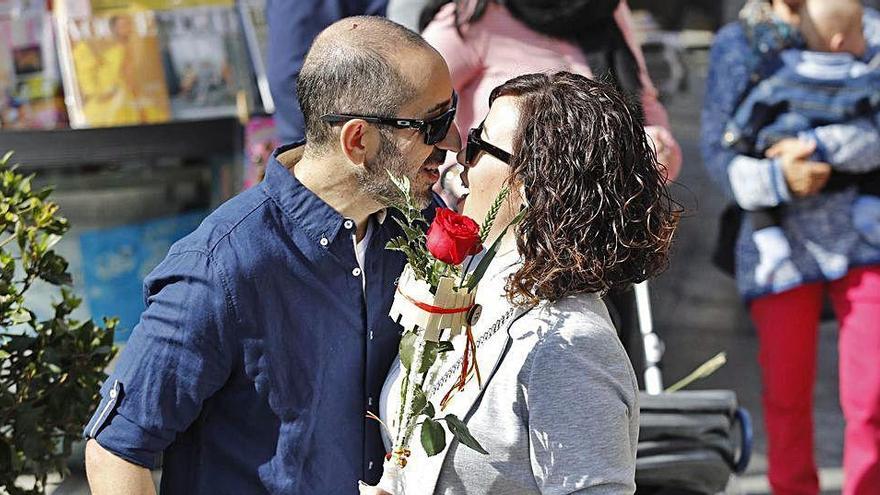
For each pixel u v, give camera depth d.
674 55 29.14
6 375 9.24
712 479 10.91
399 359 7.88
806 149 14.26
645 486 10.92
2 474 9.26
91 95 16.12
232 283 7.42
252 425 7.70
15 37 16.20
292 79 12.70
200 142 16.47
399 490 7.44
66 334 9.38
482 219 7.62
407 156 7.59
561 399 7.07
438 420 7.28
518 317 7.32
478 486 7.29
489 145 7.45
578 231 7.17
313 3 12.52
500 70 11.36
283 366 7.62
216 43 16.89
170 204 16.36
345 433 7.88
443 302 6.94
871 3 17.11
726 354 21.52
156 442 7.43
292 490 7.73
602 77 8.12
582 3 11.24
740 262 15.06
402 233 8.07
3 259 9.03
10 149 15.71
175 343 7.36
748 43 14.81
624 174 7.24
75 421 9.41
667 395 11.16
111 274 15.95
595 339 7.16
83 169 15.88
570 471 7.02
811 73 14.54
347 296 7.79
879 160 14.39
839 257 14.45
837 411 19.92
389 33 7.59
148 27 16.53
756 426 19.20
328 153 7.64
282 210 7.66
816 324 15.01
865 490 14.56
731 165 14.76
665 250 7.48
